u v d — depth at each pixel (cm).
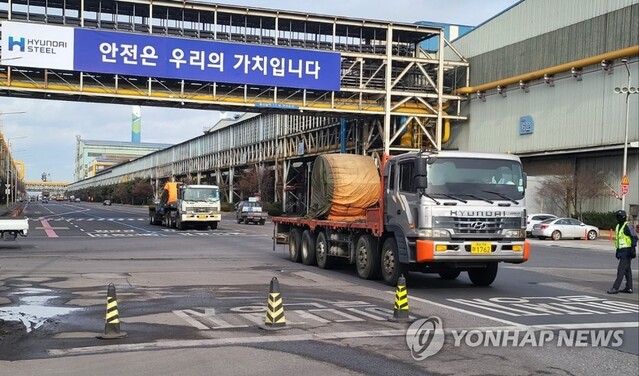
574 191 4053
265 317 977
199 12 4322
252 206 4966
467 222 1255
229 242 2872
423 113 4866
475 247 1253
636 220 3631
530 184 4450
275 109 4403
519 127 4519
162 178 13362
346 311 1044
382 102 4744
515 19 4594
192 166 11294
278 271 1694
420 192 1259
